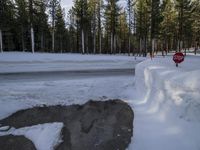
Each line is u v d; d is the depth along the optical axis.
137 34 49.56
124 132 6.52
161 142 5.74
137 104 9.00
